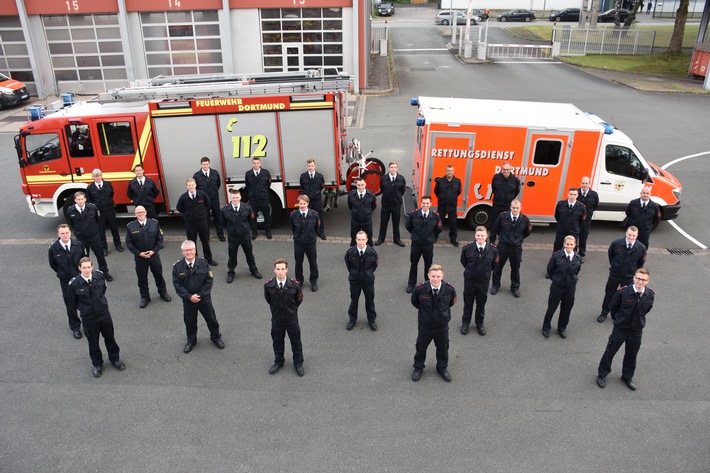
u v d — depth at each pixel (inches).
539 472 234.8
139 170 428.5
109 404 277.1
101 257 399.9
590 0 1533.0
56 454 246.5
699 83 1066.7
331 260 431.2
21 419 267.3
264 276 406.9
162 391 286.0
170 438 254.5
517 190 431.5
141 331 340.5
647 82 1073.5
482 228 315.9
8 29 992.2
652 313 358.3
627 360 284.0
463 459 241.4
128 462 241.4
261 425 261.7
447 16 2018.9
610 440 252.8
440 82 1078.4
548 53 1432.1
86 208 384.2
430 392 284.2
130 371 302.4
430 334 281.4
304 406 274.1
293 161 463.2
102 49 999.0
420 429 258.5
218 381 293.6
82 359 314.7
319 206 455.5
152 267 362.0
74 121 449.1
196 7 955.3
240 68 1002.1
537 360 311.4
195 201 402.9
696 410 272.5
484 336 334.3
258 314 357.7
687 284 394.9
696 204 535.2
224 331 339.3
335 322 348.5
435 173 456.1
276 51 991.0
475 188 458.6
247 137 454.3
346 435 255.0
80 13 970.1
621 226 487.2
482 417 266.4
